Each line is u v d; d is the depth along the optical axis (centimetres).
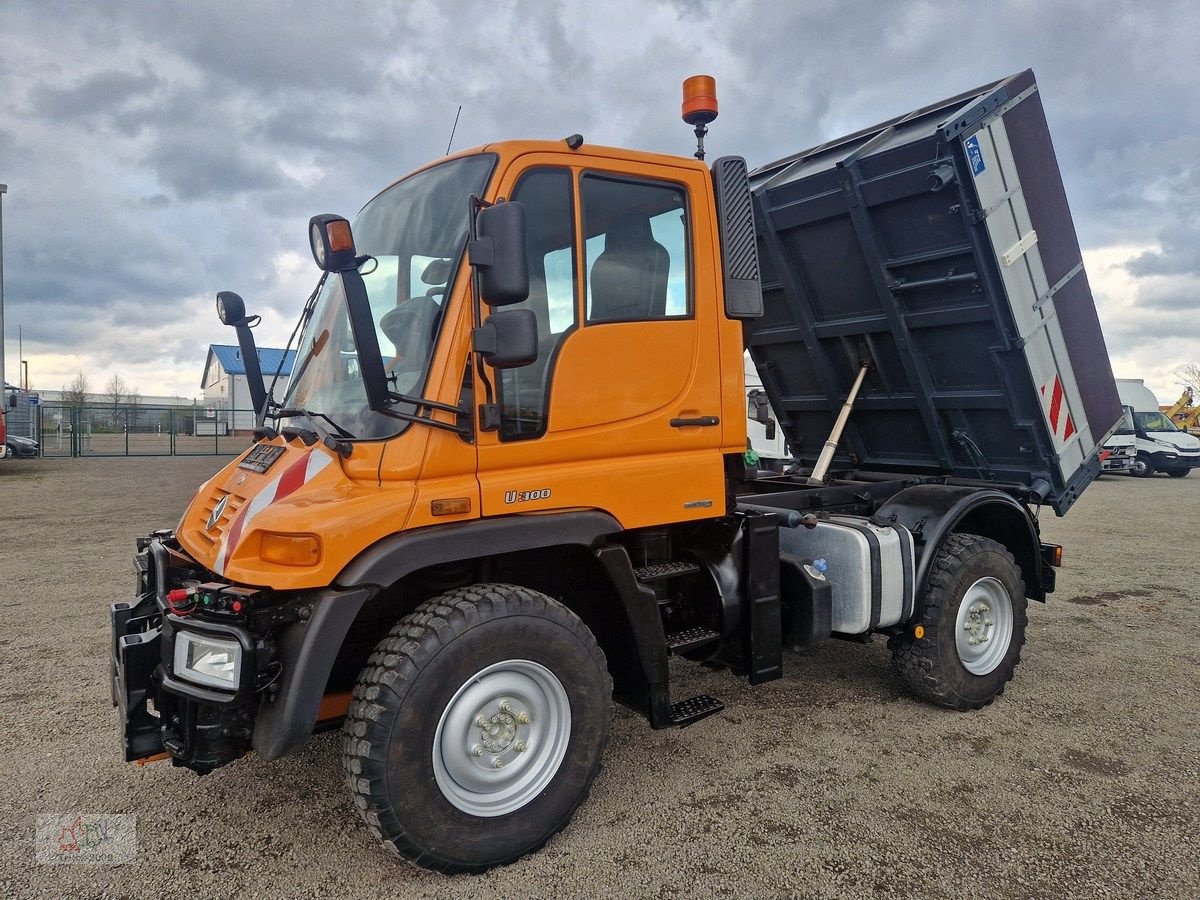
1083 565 833
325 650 251
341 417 300
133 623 301
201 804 332
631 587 318
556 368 308
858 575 397
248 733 264
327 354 331
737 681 480
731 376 366
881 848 296
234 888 274
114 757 374
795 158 545
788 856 291
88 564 822
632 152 335
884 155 436
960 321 454
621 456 328
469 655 272
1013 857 289
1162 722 414
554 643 292
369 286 327
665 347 341
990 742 390
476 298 283
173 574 314
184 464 2292
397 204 336
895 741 393
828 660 522
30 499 1382
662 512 336
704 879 277
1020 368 452
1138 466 2025
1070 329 480
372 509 264
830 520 430
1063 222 472
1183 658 520
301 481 281
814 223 495
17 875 280
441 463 279
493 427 287
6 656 523
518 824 285
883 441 567
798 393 594
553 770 295
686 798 336
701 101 378
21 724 412
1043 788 342
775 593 373
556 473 306
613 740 396
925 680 421
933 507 443
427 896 269
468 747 279
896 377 518
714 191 362
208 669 254
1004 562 447
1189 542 978
